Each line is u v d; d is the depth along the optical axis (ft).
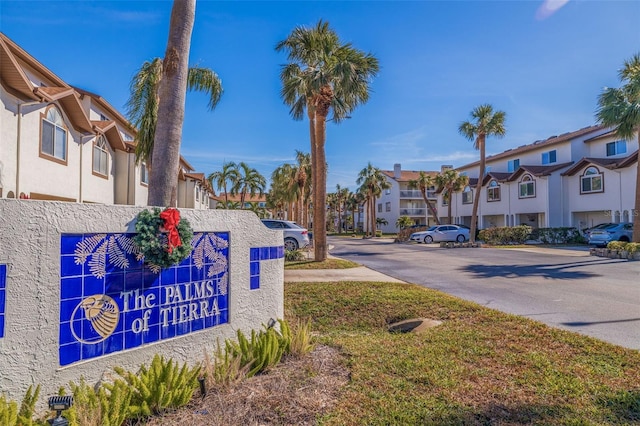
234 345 14.06
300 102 57.77
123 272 11.47
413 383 13.16
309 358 15.24
